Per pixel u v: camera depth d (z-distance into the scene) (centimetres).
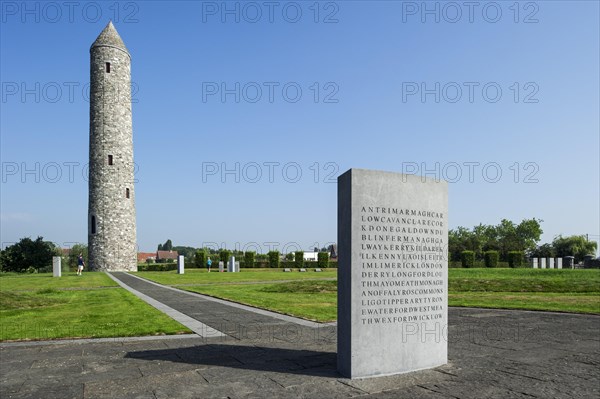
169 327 1120
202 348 877
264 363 754
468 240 8962
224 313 1410
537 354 826
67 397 576
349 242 684
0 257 6281
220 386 622
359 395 584
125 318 1281
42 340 955
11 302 1619
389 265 712
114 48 5462
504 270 3453
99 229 5259
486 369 716
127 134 5538
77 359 781
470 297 1938
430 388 615
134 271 5141
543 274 3102
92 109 5397
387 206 719
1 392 597
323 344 919
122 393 591
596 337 999
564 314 1393
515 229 9694
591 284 2311
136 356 805
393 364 696
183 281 3112
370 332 682
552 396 577
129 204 5494
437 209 781
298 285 2378
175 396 579
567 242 8988
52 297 1912
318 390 606
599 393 589
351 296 673
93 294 2102
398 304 714
